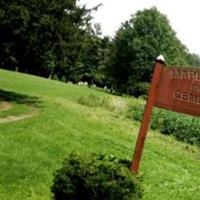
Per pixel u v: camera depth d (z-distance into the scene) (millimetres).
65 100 36188
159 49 84375
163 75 8562
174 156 20641
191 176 16562
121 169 7617
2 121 19250
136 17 88312
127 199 7301
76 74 96500
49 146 15312
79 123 22906
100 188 7266
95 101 36062
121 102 36062
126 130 25219
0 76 48625
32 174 11445
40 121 20031
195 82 8047
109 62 91812
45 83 53938
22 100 29078
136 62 84750
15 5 24156
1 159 12180
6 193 9812
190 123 30375
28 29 25766
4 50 26797
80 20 28469
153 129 31375
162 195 12492
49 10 26125
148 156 18672
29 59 29609
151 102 8648
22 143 14812
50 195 9836
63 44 27359
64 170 7707
